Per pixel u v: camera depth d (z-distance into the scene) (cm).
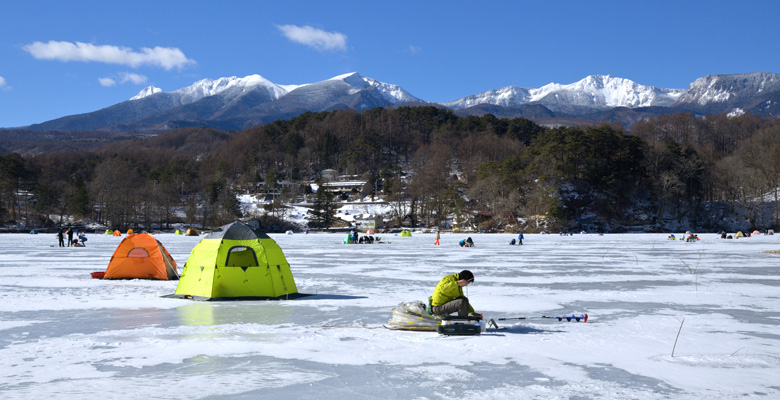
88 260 3450
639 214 15288
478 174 16275
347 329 1159
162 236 10250
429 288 1945
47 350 953
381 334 1105
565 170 15150
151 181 19688
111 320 1262
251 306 1495
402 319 1159
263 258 1661
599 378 788
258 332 1123
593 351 958
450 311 1124
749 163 14588
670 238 8275
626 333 1117
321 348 978
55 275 2438
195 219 15500
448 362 881
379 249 5194
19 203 15688
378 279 2277
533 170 15438
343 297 1691
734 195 14388
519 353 942
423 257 3894
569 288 1953
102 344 1003
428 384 757
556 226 13738
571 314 1365
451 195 15438
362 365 862
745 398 695
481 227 14488
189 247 5250
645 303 1563
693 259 3656
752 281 2197
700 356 922
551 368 845
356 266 3022
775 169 13800
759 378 788
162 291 1839
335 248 5403
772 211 14062
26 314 1349
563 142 15562
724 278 2323
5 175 14462
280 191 19938
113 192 14912
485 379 783
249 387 741
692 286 2016
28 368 833
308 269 2806
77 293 1781
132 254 2275
